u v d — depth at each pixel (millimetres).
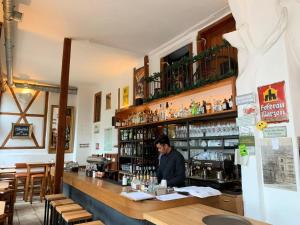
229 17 4281
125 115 6586
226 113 3662
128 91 7262
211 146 4102
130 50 6004
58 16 4453
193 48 5012
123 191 2805
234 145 3777
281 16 2822
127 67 7297
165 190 2699
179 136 4812
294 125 2646
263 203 2889
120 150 6492
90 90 9641
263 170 2922
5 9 3791
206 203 2676
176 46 5465
